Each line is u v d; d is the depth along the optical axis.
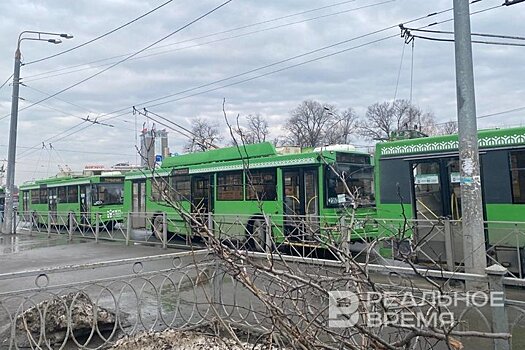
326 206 11.11
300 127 56.62
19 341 4.99
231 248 3.28
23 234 21.28
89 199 21.78
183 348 4.57
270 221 8.77
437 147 9.16
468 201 7.36
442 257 8.48
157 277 6.27
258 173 12.86
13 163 21.64
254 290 2.91
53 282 8.73
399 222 8.63
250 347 4.08
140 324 5.57
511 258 7.89
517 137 8.12
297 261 3.87
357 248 6.94
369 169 12.19
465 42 7.51
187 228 3.53
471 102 7.45
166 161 16.80
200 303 5.55
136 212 16.36
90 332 5.11
